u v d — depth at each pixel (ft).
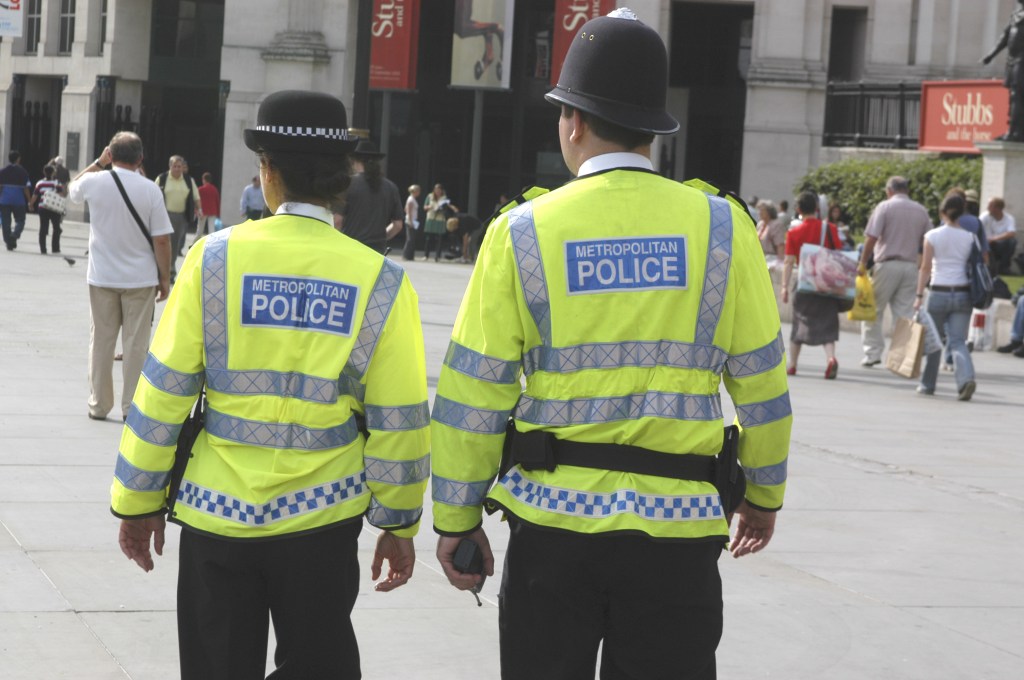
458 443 13.97
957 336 58.18
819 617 25.61
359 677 15.39
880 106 135.85
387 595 25.58
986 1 145.38
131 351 41.55
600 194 13.93
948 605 26.81
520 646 13.96
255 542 14.47
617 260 13.78
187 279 14.78
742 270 14.08
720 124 165.99
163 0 178.70
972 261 57.82
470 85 145.79
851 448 44.27
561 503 13.58
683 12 163.73
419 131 167.22
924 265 58.85
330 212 15.33
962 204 58.08
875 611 26.17
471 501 14.06
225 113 161.38
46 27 185.47
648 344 13.74
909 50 150.30
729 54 164.76
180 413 14.76
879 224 66.74
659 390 13.74
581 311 13.73
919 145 123.85
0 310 68.85
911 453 43.88
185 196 84.48
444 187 168.04
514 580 13.96
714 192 14.65
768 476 14.49
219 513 14.52
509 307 13.88
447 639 23.27
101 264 40.78
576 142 14.28
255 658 15.12
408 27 150.82
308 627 14.82
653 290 13.75
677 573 13.61
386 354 14.83
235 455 14.62
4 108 190.39
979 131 115.34
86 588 24.91
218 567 14.69
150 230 40.98
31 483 32.86
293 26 157.99
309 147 14.93
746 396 14.24
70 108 178.60
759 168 151.33
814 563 29.66
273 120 14.98
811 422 49.52
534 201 14.12
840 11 156.25
